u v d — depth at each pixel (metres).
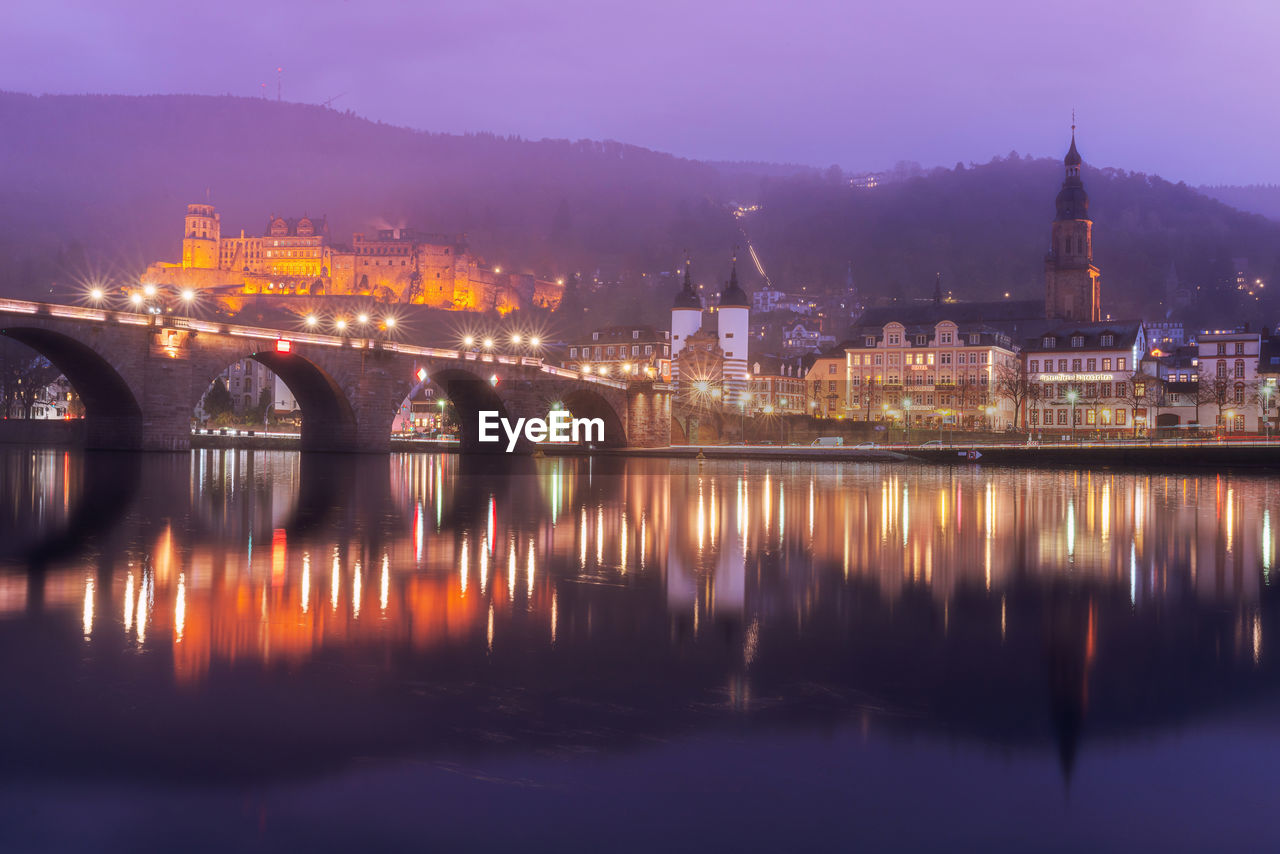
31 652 18.39
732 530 42.56
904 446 149.62
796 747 14.30
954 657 19.72
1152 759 14.16
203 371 94.19
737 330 188.25
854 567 31.81
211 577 26.98
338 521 42.56
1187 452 115.00
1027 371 184.38
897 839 11.55
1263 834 11.78
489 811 12.04
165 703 15.52
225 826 11.59
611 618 22.72
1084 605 25.66
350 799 12.28
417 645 19.62
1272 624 23.45
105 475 69.12
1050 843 11.53
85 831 11.40
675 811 12.13
